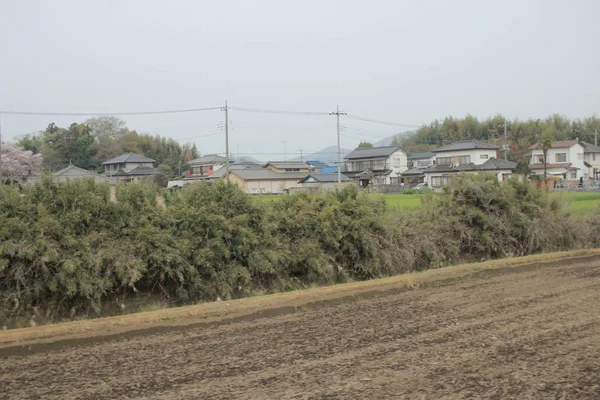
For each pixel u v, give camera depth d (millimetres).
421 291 9609
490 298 8742
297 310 8273
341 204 11578
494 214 14398
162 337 6730
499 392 4676
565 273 11297
